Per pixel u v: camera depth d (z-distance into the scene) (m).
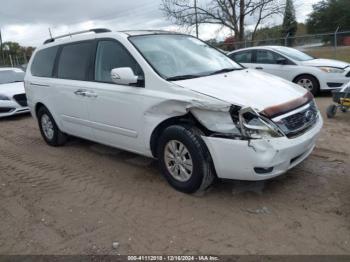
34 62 7.18
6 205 4.69
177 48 5.25
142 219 4.04
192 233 3.70
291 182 4.61
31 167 6.02
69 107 6.03
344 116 8.09
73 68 5.98
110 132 5.31
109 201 4.54
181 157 4.39
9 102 10.55
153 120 4.55
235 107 3.84
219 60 5.43
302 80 10.86
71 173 5.57
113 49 5.23
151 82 4.57
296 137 4.00
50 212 4.39
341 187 4.42
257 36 31.38
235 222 3.83
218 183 4.68
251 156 3.81
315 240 3.44
